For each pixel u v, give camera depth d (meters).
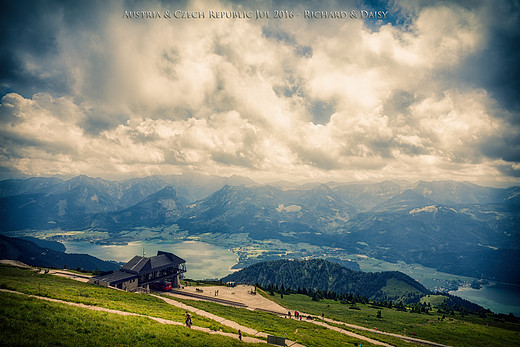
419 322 162.25
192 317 67.50
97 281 114.56
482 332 138.75
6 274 94.56
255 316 97.81
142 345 37.03
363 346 73.31
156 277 138.25
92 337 35.91
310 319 115.31
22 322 35.22
